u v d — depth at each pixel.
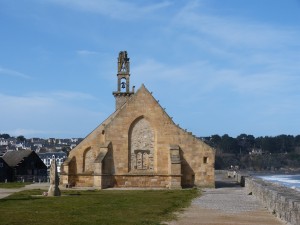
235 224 24.55
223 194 48.78
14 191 55.59
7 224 23.69
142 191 53.97
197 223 24.75
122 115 63.09
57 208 32.53
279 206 27.67
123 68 77.50
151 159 62.59
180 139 62.59
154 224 24.02
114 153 62.34
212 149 62.38
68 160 66.00
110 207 33.25
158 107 63.31
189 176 61.84
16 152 112.25
